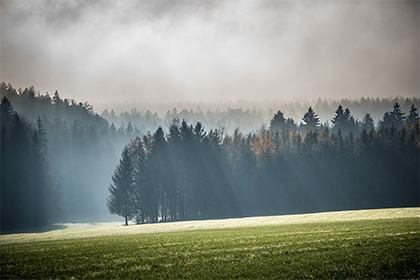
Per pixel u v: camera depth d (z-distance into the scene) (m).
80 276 18.52
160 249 24.19
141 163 73.44
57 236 37.59
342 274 17.08
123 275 18.36
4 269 20.38
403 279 16.30
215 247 24.02
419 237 23.50
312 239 24.97
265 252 21.70
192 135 79.06
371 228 28.81
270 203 80.19
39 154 78.25
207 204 76.62
